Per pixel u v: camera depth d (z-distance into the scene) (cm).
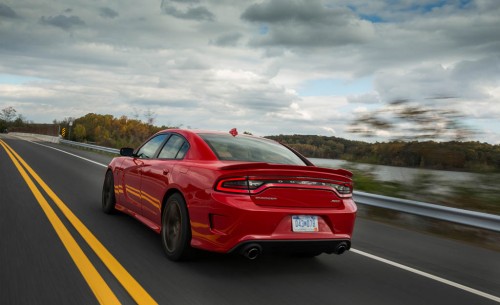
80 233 486
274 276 381
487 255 544
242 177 364
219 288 339
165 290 325
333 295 346
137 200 514
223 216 357
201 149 427
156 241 477
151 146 530
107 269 364
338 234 395
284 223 368
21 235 459
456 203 874
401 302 344
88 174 1212
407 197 948
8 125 11944
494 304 356
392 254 506
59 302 288
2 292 301
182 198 400
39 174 1113
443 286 395
